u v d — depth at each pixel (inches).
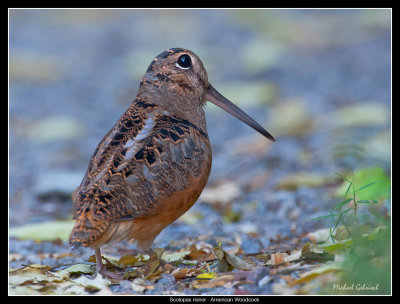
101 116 865.5
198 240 409.4
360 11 1302.9
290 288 268.7
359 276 265.1
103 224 283.3
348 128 671.1
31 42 1241.4
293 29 1206.3
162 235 439.8
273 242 388.8
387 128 655.8
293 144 669.3
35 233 442.6
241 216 477.7
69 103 922.1
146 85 346.6
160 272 308.8
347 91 853.8
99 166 299.7
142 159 299.3
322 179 525.0
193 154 316.5
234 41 1173.7
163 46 1167.6
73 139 781.3
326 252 306.2
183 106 350.0
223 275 293.6
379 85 860.0
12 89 995.3
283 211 466.0
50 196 565.6
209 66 1037.8
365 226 340.8
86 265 333.4
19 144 771.4
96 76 1048.2
